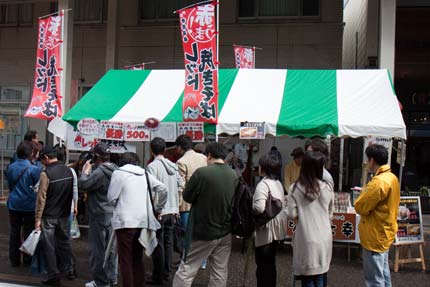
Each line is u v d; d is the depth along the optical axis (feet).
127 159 18.31
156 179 18.31
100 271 18.86
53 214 19.99
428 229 33.68
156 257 20.11
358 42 51.19
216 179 16.52
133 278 17.70
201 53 24.58
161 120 25.62
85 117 26.96
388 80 26.89
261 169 17.10
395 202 16.05
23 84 51.47
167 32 47.60
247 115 25.03
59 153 20.88
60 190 20.15
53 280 19.90
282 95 26.73
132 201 17.28
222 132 24.67
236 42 45.91
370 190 15.80
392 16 32.68
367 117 24.00
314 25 44.47
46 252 19.80
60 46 30.19
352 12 56.44
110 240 17.84
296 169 26.96
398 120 23.76
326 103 25.43
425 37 41.22
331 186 16.10
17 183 22.09
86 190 18.72
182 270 16.79
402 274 22.68
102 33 49.06
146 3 48.60
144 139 25.53
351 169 44.68
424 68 41.52
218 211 16.56
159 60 47.80
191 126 24.63
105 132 26.21
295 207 15.58
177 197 20.53
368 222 16.19
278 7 45.62
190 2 47.70
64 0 38.60
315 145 19.07
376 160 16.30
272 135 24.30
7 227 31.71
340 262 24.76
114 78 30.94
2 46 52.11
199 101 24.47
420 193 38.78
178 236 22.74
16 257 22.53
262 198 16.26
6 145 51.49
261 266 16.96
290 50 44.91
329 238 15.60
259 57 45.44
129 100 28.14
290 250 26.96
